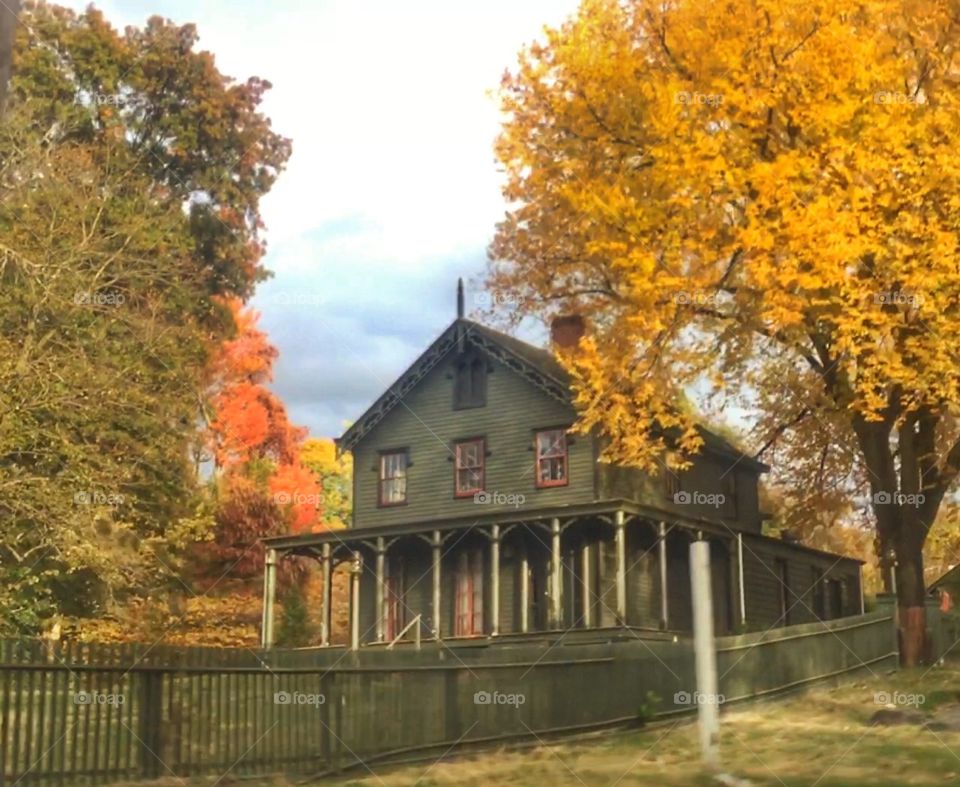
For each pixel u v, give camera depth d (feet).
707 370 75.66
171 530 98.22
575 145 77.97
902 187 63.57
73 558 81.56
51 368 81.56
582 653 55.06
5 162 89.20
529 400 105.60
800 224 63.26
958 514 92.99
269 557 108.58
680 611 104.78
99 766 34.19
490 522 99.50
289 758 39.32
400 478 112.47
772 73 66.90
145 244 95.81
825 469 86.38
